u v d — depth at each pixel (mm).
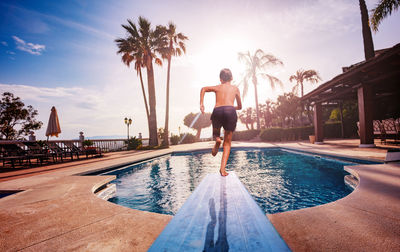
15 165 9180
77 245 1625
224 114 2221
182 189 4887
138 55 17375
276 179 5379
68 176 5000
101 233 1835
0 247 1635
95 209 2506
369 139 8422
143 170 7379
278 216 2006
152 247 915
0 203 2826
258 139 22594
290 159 8438
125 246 1590
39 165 8781
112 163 7461
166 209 3629
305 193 4133
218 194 1693
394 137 9094
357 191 2684
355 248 1379
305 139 18531
